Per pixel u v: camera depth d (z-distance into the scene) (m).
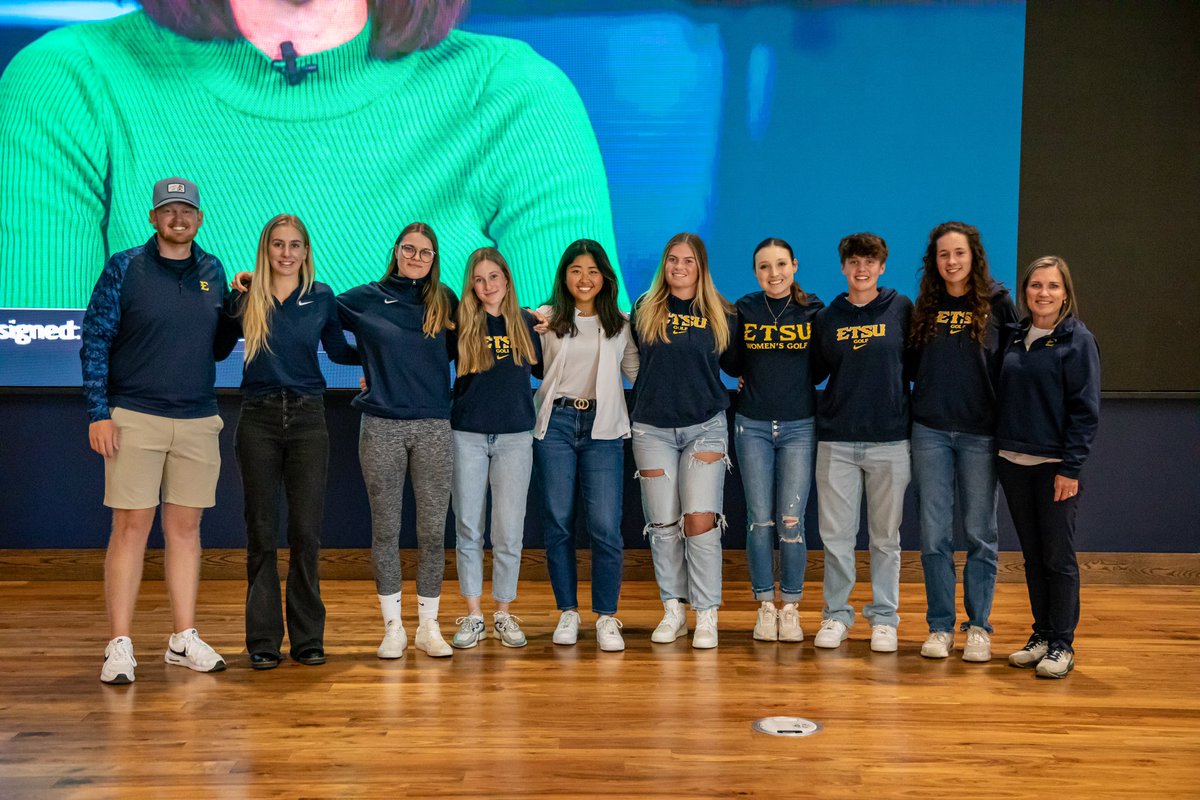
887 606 3.72
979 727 2.89
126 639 3.34
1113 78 4.75
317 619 3.54
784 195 4.79
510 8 4.78
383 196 4.80
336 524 4.91
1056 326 3.43
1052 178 4.77
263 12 4.73
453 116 4.80
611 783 2.48
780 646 3.77
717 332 3.74
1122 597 4.62
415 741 2.76
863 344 3.66
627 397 4.84
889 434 3.67
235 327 3.55
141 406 3.33
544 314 3.82
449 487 3.64
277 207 4.78
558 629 3.80
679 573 3.88
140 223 4.77
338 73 4.77
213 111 4.75
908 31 4.75
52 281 4.75
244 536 4.90
